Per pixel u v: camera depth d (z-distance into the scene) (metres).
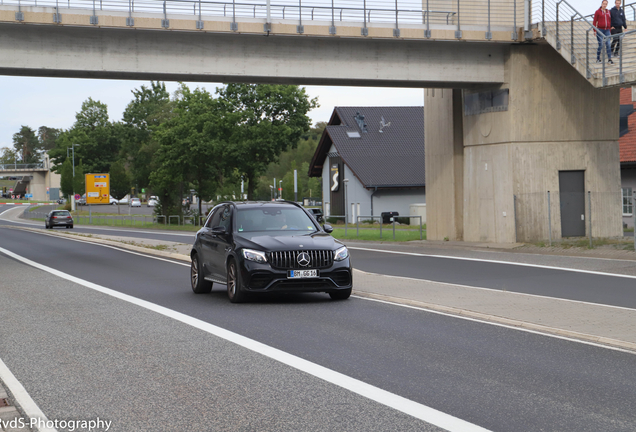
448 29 24.59
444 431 4.89
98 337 8.68
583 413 5.31
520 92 24.81
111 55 23.05
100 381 6.42
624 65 22.89
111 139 132.50
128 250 27.73
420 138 62.00
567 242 23.48
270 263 11.23
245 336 8.59
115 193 97.94
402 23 24.44
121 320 10.02
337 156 62.88
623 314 9.95
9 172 161.75
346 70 24.66
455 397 5.78
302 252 11.33
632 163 30.75
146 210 106.19
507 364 7.01
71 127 137.38
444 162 28.19
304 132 53.94
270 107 52.69
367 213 58.81
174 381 6.39
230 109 53.59
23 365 7.13
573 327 8.98
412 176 58.19
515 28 24.72
